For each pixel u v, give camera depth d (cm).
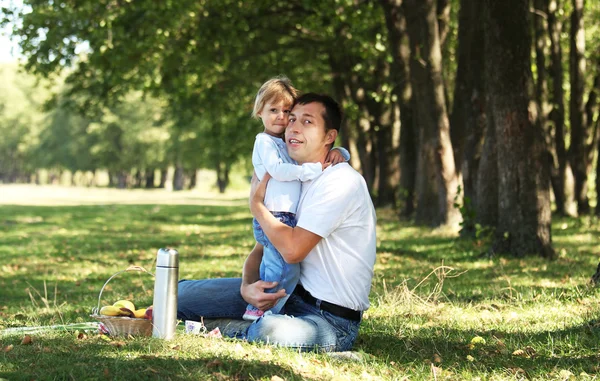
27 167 10988
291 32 2544
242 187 10294
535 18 2170
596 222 2078
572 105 2427
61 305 838
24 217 3056
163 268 553
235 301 606
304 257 548
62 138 9069
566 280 954
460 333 634
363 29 2359
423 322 691
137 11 2144
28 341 545
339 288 555
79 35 2294
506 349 564
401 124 2375
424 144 2003
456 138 1922
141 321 555
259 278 598
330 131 570
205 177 12444
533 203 1258
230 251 1573
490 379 477
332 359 518
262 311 570
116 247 1742
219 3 2319
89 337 564
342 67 2708
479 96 1703
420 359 538
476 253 1348
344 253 555
